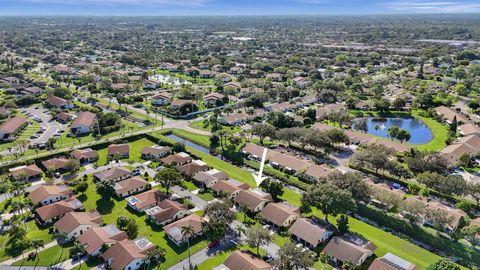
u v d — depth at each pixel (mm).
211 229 105312
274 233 113125
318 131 176125
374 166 148500
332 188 114000
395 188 140875
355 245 100875
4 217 118000
